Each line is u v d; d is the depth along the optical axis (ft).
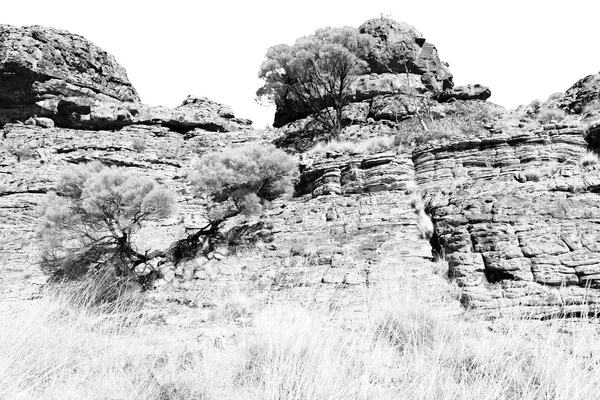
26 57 109.40
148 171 78.95
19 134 102.37
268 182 54.85
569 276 29.14
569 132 46.91
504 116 75.77
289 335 13.57
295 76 90.53
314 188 56.59
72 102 110.01
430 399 10.86
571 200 34.91
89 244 44.19
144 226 55.42
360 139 81.00
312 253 40.22
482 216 36.09
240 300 24.71
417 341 15.34
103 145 87.40
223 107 123.24
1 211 63.87
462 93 98.48
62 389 11.46
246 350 13.53
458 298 30.53
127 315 19.97
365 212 45.60
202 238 50.93
